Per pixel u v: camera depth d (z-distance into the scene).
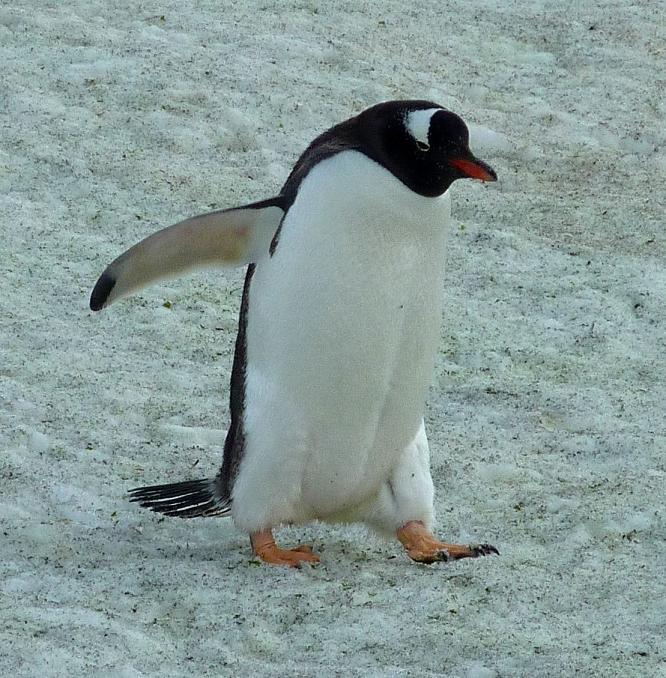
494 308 20.69
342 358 12.77
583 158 26.25
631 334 20.06
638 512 14.96
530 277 21.67
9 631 11.43
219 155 24.55
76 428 16.25
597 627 12.29
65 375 17.53
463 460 16.16
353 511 14.06
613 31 31.39
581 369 18.97
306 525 14.88
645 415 17.61
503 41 30.70
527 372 18.86
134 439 16.17
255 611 12.25
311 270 12.56
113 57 27.23
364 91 27.09
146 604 12.31
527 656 11.64
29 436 15.79
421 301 12.89
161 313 19.61
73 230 21.78
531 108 27.92
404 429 13.45
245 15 30.00
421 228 12.59
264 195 23.34
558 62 30.09
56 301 19.66
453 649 11.73
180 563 13.20
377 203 12.39
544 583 13.12
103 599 12.34
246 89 26.59
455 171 12.25
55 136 24.38
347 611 12.33
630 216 24.03
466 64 29.47
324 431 13.16
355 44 29.20
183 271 13.39
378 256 12.52
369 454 13.47
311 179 12.62
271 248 12.92
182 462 15.76
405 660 11.57
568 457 16.56
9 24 28.38
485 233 23.03
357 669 11.28
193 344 18.83
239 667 11.31
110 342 18.67
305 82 27.12
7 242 21.14
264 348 13.06
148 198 22.88
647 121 27.73
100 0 29.98
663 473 16.03
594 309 20.70
